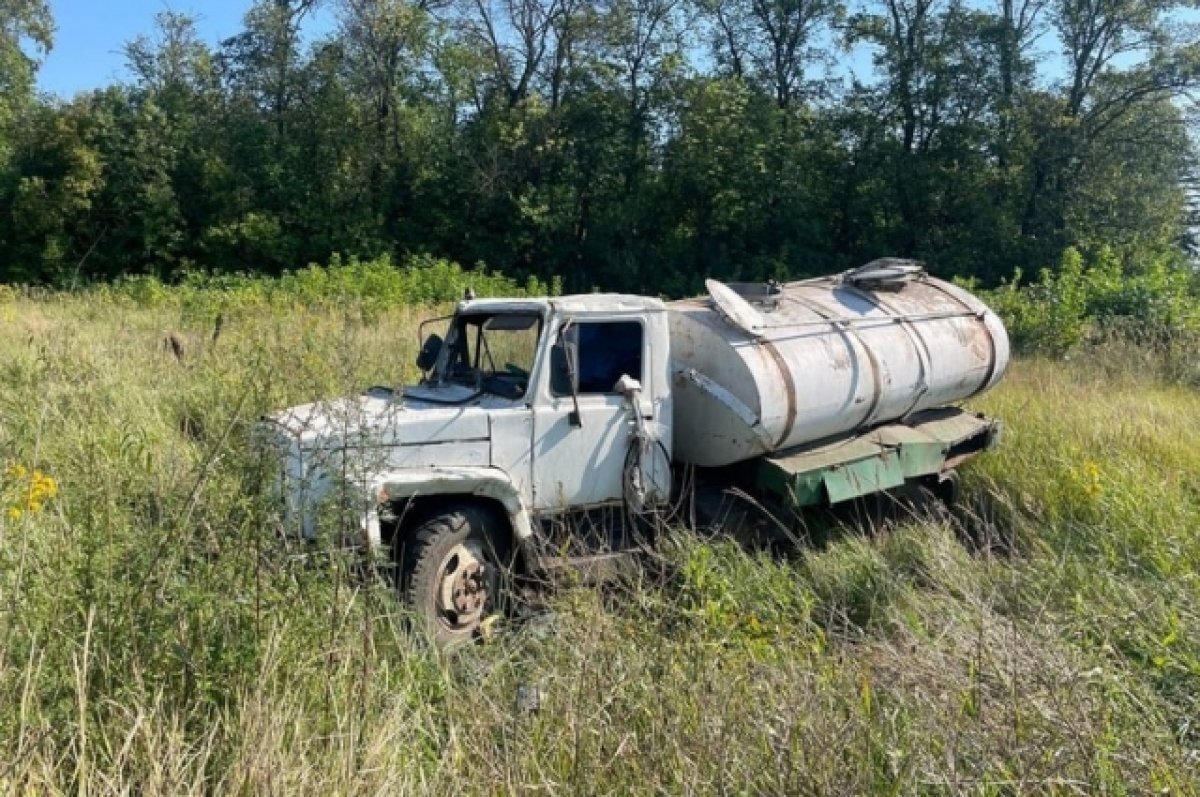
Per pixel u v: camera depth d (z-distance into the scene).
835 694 4.18
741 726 3.87
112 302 22.52
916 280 9.29
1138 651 4.90
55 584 4.00
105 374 9.70
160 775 3.22
